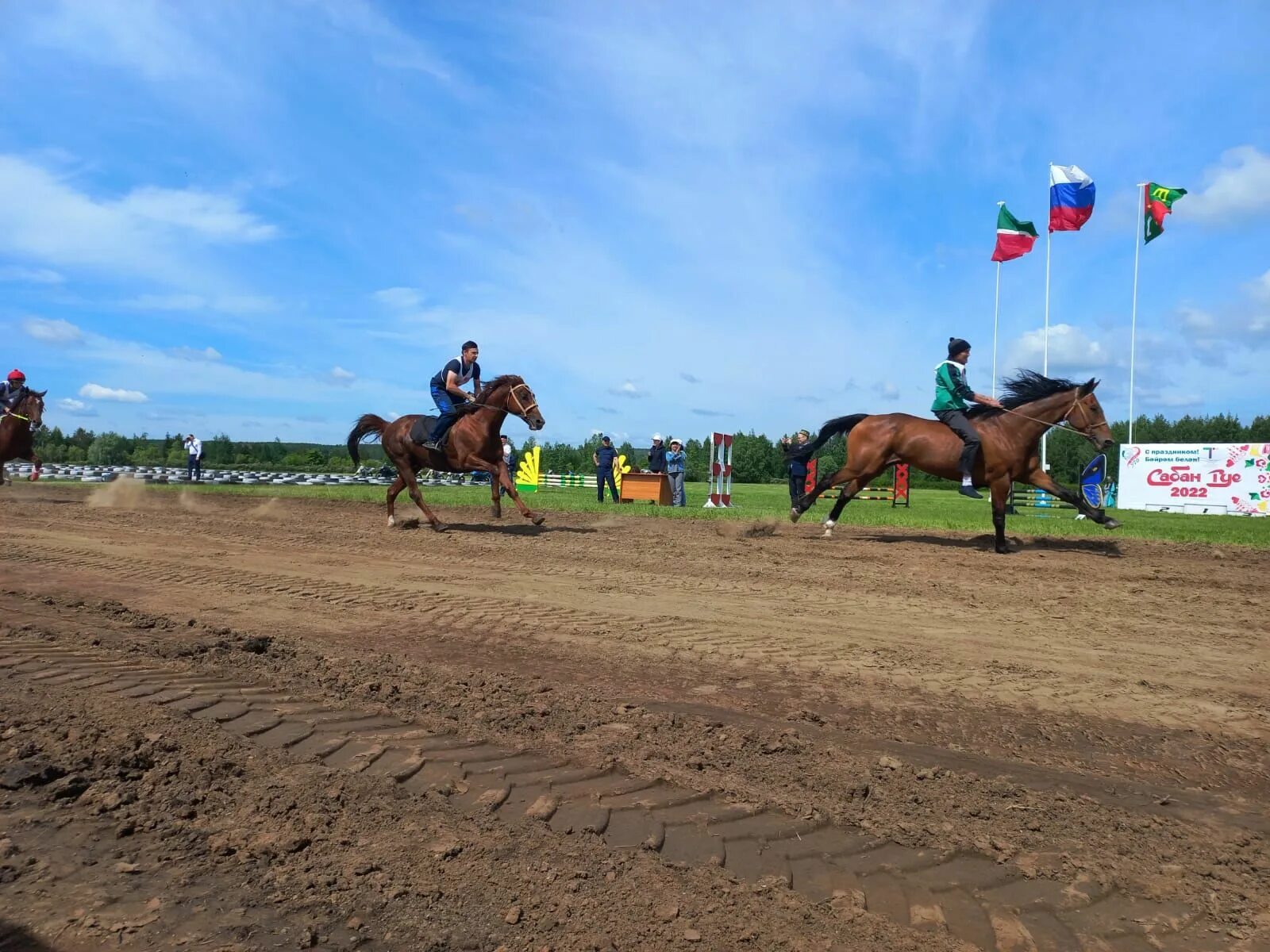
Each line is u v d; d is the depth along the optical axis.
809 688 5.12
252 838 3.04
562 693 4.88
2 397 18.00
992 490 11.40
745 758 3.96
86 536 11.75
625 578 8.77
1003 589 8.44
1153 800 3.62
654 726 4.34
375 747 3.94
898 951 2.49
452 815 3.27
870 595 8.02
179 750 3.77
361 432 13.41
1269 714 4.74
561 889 2.77
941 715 4.68
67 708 4.23
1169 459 27.88
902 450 11.91
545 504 20.69
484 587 8.15
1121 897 2.84
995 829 3.30
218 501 20.20
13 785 3.35
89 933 2.44
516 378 12.25
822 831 3.28
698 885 2.82
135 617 6.48
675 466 22.08
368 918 2.58
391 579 8.52
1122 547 12.03
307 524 13.88
